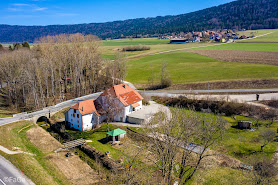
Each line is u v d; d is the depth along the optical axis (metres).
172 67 150.12
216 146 54.19
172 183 39.44
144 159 48.91
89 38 148.75
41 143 57.50
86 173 45.72
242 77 110.06
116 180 41.31
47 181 39.81
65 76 115.94
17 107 90.81
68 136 63.84
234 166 46.88
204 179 42.69
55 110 79.81
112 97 74.06
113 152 53.72
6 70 99.44
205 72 128.75
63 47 129.12
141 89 112.56
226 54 174.00
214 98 82.38
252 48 194.75
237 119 70.88
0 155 46.06
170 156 37.62
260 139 57.56
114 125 71.31
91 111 70.69
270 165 44.41
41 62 102.62
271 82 97.44
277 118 67.81
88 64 119.62
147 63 170.62
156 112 77.00
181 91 101.62
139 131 64.81
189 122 43.16
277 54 156.75
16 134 60.03
